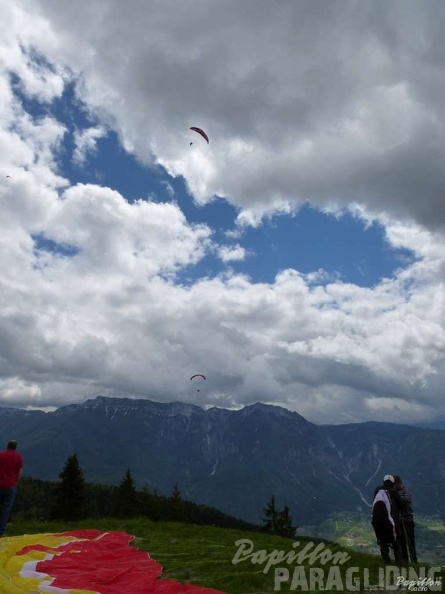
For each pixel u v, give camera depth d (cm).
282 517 7538
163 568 1440
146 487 9075
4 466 1823
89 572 1305
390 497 1599
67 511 7356
